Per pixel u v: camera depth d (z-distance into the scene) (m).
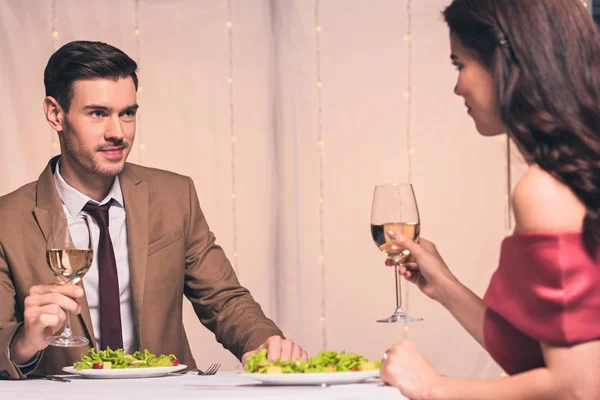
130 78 2.14
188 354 2.27
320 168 3.52
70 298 1.65
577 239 1.00
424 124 3.48
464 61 1.16
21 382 1.56
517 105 1.08
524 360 1.09
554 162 1.04
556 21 1.09
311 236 3.51
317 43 3.52
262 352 1.42
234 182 3.51
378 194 1.67
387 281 3.49
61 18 3.45
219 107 3.51
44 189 2.15
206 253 2.32
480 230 3.45
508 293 1.06
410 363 1.08
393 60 3.50
